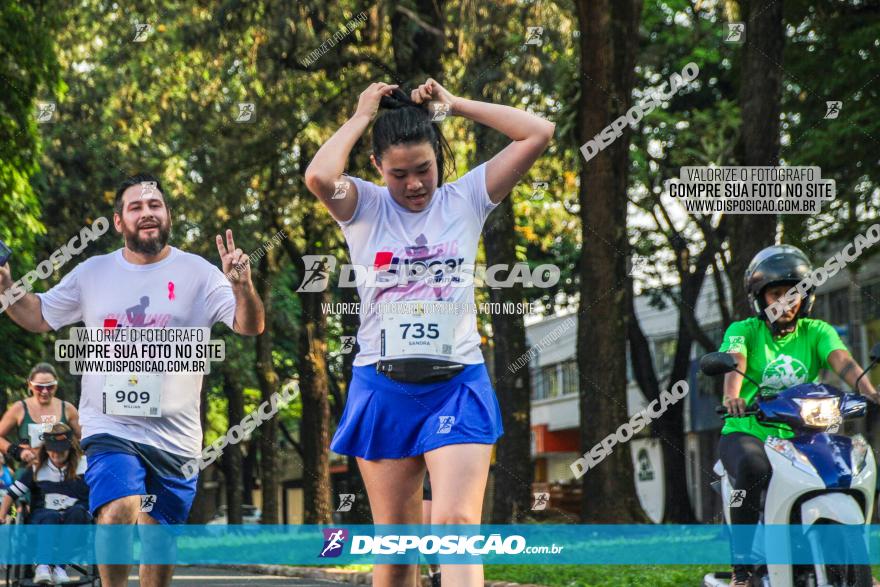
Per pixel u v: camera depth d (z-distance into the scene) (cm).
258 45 4256
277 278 6444
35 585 2083
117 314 1454
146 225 1442
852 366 1470
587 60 3675
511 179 1046
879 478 1625
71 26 4469
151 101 4544
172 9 4369
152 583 1455
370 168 3978
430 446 1007
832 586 1358
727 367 1418
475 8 3822
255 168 4572
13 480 2264
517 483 4306
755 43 3409
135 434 1423
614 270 3722
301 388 5394
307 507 5347
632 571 2458
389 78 4244
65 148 4662
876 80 4459
